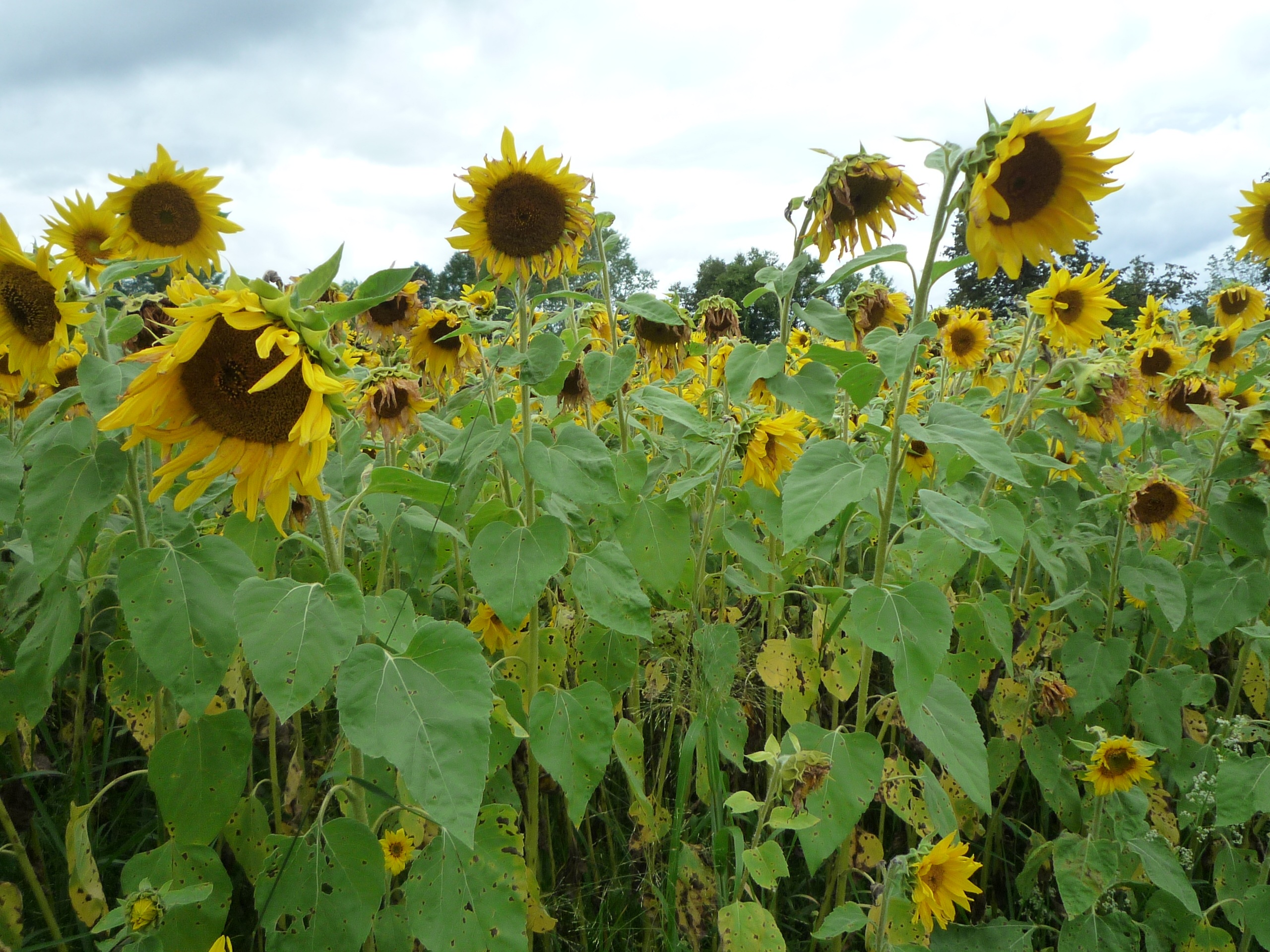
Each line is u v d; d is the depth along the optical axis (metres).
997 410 5.14
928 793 2.57
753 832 3.06
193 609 1.97
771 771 2.37
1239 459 3.64
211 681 1.96
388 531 2.90
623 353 3.13
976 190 2.19
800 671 2.84
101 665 3.61
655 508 3.01
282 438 1.94
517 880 2.16
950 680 2.58
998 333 5.27
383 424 3.71
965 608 3.17
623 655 2.93
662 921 2.73
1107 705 3.50
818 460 2.46
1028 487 2.25
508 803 2.62
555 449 2.65
